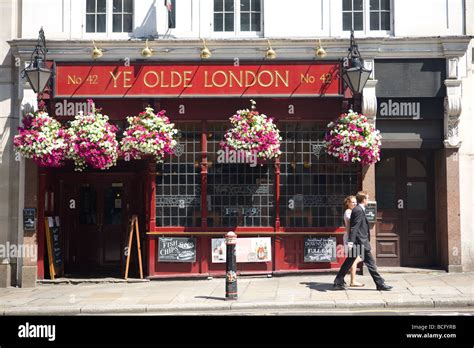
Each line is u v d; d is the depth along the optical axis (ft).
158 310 34.94
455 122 44.09
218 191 45.29
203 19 45.39
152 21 45.39
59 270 47.60
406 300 34.27
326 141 43.96
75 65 44.45
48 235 45.85
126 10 46.19
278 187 44.93
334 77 44.11
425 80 44.52
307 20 45.21
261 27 45.65
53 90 44.29
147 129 42.27
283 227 44.98
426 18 44.98
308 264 44.80
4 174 45.06
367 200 43.42
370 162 42.75
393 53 44.34
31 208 44.60
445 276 42.83
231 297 35.99
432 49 44.27
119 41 44.27
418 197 47.11
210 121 45.39
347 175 45.21
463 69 44.70
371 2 45.62
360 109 44.50
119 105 45.09
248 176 45.29
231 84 44.27
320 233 44.62
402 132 44.80
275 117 44.93
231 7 45.93
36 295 40.50
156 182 45.42
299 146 45.34
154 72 44.39
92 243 50.62
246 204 45.19
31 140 41.75
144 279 45.09
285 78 44.21
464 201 44.52
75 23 45.60
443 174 44.91
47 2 45.62
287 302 34.47
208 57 43.75
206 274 44.68
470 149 44.70
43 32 43.78
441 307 33.94
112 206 50.88
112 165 46.88
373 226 44.24
